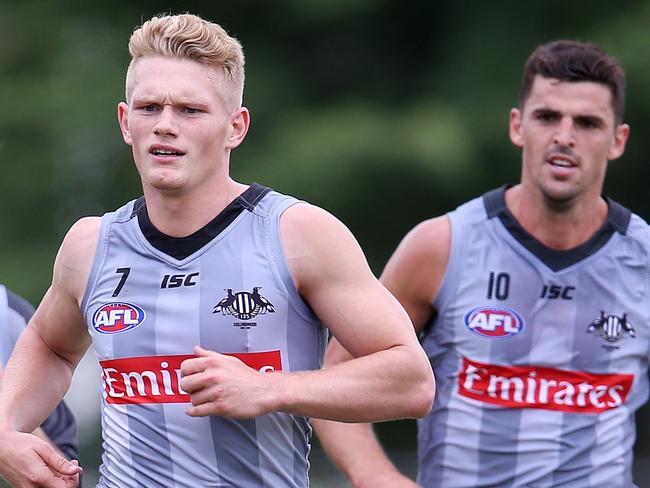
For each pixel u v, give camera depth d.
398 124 49.62
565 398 19.97
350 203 50.47
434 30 56.19
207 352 14.39
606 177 54.09
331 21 55.09
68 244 16.14
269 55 55.59
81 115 53.31
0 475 16.27
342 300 15.20
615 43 50.41
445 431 20.20
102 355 15.80
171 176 15.07
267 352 15.36
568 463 19.84
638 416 52.28
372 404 14.76
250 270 15.39
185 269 15.52
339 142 48.78
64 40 55.91
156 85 15.06
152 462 15.59
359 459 20.17
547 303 20.06
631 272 20.27
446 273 20.19
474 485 20.08
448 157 48.44
